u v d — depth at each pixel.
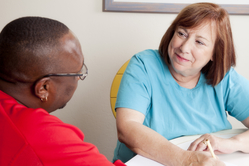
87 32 1.35
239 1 1.35
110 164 0.45
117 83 1.20
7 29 0.42
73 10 1.31
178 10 1.32
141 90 0.82
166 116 0.87
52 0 1.29
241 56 1.47
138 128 0.70
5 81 0.45
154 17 1.36
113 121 1.53
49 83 0.45
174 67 0.83
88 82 1.44
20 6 1.29
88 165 0.42
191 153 0.62
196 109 0.89
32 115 0.43
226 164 0.64
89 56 1.39
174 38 0.80
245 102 0.91
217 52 0.82
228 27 0.81
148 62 0.89
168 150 0.63
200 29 0.75
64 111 1.48
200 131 0.88
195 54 0.77
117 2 1.29
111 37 1.37
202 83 0.91
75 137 0.45
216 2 1.33
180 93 0.89
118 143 0.99
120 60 1.41
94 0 1.31
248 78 1.51
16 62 0.42
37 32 0.41
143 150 0.67
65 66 0.45
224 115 0.92
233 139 0.75
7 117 0.43
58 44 0.43
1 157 0.41
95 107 1.49
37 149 0.40
